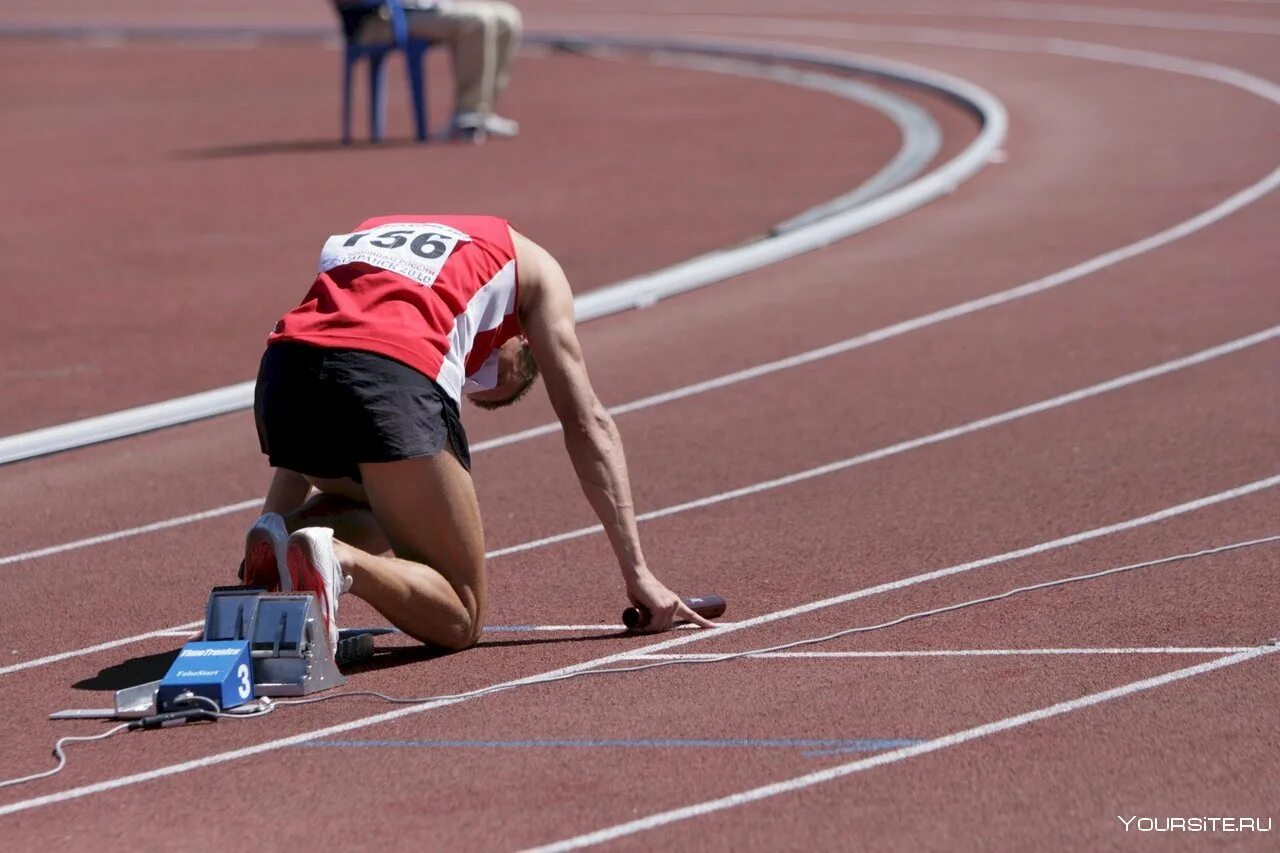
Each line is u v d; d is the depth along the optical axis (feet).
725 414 105.40
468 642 65.36
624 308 137.69
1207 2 351.05
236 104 285.02
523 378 67.51
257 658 60.54
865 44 325.01
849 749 53.06
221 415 111.24
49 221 185.57
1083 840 46.21
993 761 51.67
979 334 122.42
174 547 83.61
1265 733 52.90
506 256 64.49
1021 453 93.35
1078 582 70.59
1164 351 114.42
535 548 80.59
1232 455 90.07
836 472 91.66
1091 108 232.12
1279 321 120.16
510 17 232.53
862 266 148.25
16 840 49.16
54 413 111.34
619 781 51.31
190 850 47.91
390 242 63.72
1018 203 171.73
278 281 150.41
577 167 205.98
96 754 55.72
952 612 67.46
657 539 81.05
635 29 373.40
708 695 58.75
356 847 47.52
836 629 66.08
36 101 299.58
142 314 139.85
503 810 49.55
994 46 308.81
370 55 229.86
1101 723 54.34
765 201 179.42
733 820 48.24
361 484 63.31
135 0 490.08
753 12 394.11
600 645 65.36
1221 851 45.34
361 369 59.98
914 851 45.91
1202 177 177.27
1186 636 62.64
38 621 72.90
